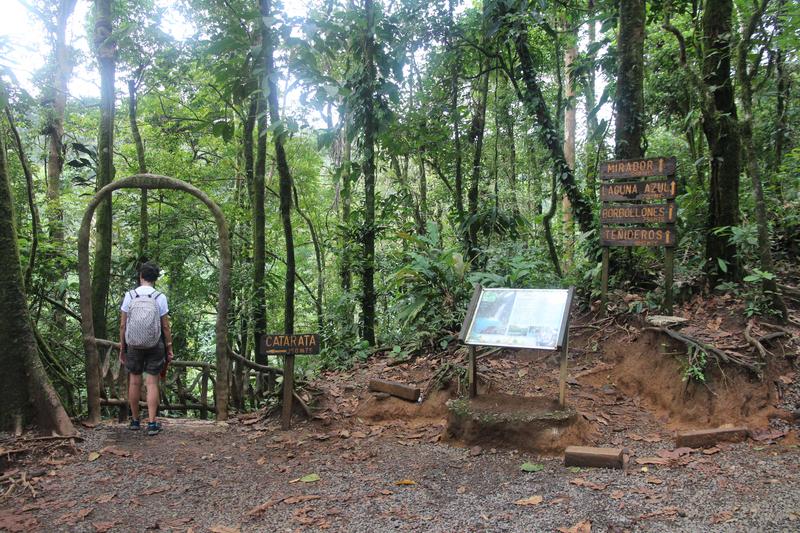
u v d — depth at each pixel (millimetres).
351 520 3227
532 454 4219
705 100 5742
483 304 4824
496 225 8461
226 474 4148
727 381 4676
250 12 6207
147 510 3471
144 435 5125
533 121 7938
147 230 10445
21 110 8273
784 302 5457
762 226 5203
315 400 5777
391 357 6984
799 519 2852
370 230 8055
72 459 4398
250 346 9695
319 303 11914
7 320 4793
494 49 9094
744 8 6184
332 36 6852
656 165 5727
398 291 7730
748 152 5102
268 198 14203
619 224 6203
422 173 11617
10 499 3660
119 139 13914
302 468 4262
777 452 3873
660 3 8156
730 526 2840
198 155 14047
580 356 5969
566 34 10008
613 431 4602
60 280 8727
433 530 3033
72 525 3252
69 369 8656
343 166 8109
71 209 11992
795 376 4688
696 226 6723
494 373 5805
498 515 3178
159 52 9562
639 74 6523
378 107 7688
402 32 8500
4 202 4879
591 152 9055
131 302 5273
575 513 3123
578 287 6945
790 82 7746
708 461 3809
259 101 8109
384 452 4543
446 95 9555
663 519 2982
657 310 5895
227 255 5836
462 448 4465
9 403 4715
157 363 5281
